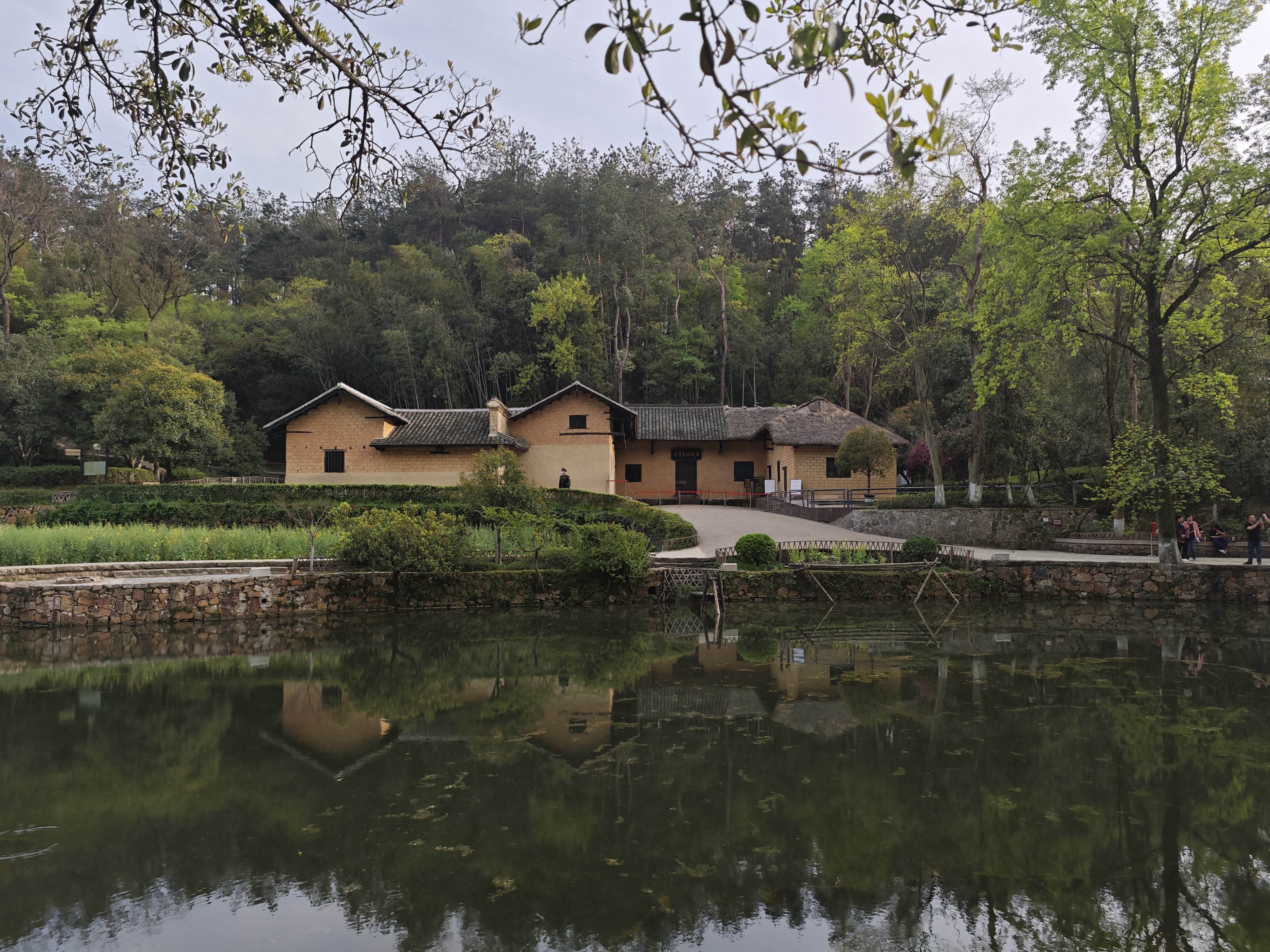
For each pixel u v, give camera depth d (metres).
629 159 56.56
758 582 18.27
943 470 33.69
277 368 50.12
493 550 19.23
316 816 6.41
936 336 26.55
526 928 4.70
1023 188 18.36
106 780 7.27
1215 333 18.94
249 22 4.40
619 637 14.57
